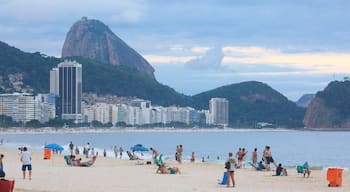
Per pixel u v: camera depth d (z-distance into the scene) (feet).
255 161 182.19
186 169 180.45
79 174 150.51
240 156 188.85
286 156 425.69
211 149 530.27
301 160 377.71
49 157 230.27
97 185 117.08
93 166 193.06
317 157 413.18
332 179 123.44
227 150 511.40
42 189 105.50
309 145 636.89
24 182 121.39
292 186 123.44
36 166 186.19
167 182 127.75
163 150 500.74
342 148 566.36
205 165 202.49
